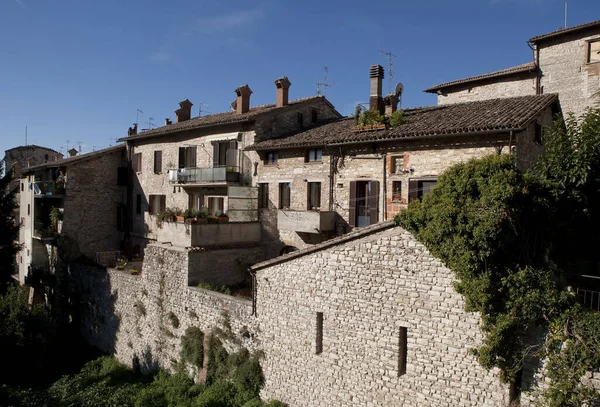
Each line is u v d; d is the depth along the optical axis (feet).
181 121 116.37
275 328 51.85
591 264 42.37
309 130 82.33
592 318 32.53
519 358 35.01
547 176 41.86
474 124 54.54
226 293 63.31
